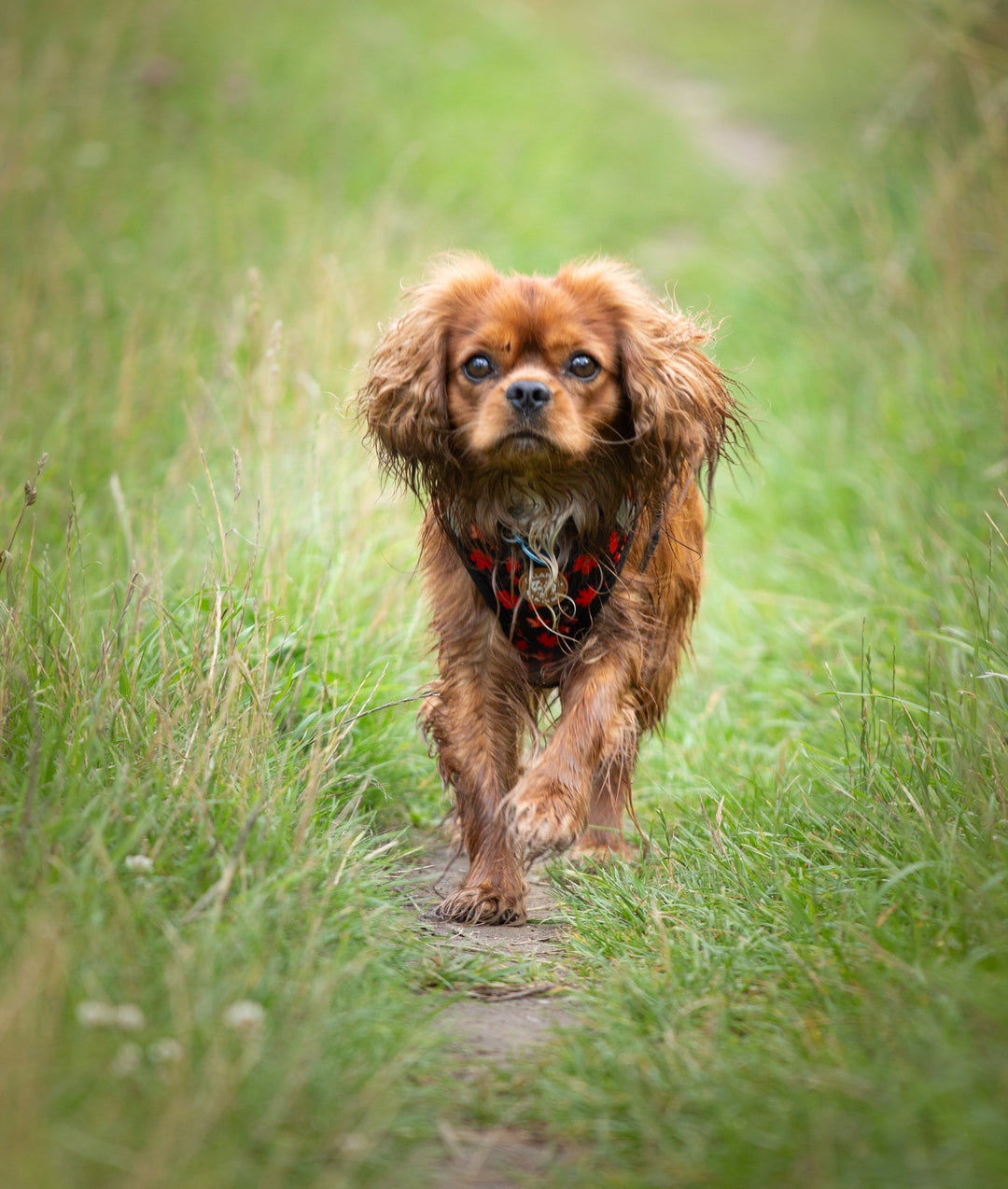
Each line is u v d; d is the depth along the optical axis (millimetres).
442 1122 2670
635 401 4113
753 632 6492
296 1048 2604
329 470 6133
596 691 4133
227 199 12695
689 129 19828
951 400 7602
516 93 19828
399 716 5176
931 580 5836
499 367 4062
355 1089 2607
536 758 4465
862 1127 2383
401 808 4859
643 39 26734
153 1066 2498
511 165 16438
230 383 7348
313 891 3494
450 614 4332
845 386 8945
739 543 7816
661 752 5516
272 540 5277
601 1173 2457
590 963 3578
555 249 13844
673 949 3449
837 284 10648
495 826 4156
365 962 3160
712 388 4379
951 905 3229
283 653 4770
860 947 3189
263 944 3051
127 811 3533
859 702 5102
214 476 6668
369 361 4363
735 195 16328
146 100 15688
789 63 23844
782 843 4004
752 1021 3020
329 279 7539
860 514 7406
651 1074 2766
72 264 8969
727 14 28562
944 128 11164
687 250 14258
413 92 18875
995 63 9891
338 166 15070
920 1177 2209
